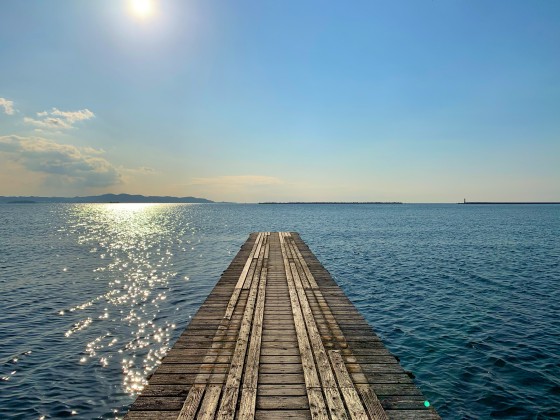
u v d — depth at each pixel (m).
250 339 7.23
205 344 7.09
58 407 8.41
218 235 48.47
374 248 34.81
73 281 20.62
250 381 5.47
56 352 11.30
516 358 10.77
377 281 20.98
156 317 14.69
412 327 13.50
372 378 5.64
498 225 65.81
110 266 25.33
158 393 5.18
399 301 16.92
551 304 16.27
